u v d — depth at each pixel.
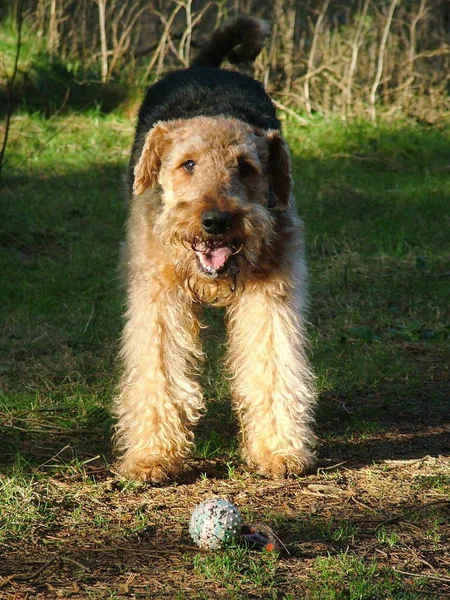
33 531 4.60
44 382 7.02
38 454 5.72
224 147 5.41
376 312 9.14
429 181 14.23
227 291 5.49
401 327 8.67
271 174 5.79
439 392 7.18
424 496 5.16
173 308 5.57
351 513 4.91
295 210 6.03
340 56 17.30
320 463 5.73
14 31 17.17
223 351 7.92
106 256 10.44
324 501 5.09
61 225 11.34
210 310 8.94
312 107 17.52
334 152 15.66
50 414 6.36
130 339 5.64
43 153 14.39
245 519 4.79
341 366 7.62
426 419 6.63
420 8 17.88
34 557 4.30
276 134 5.71
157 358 5.53
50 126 15.30
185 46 18.19
